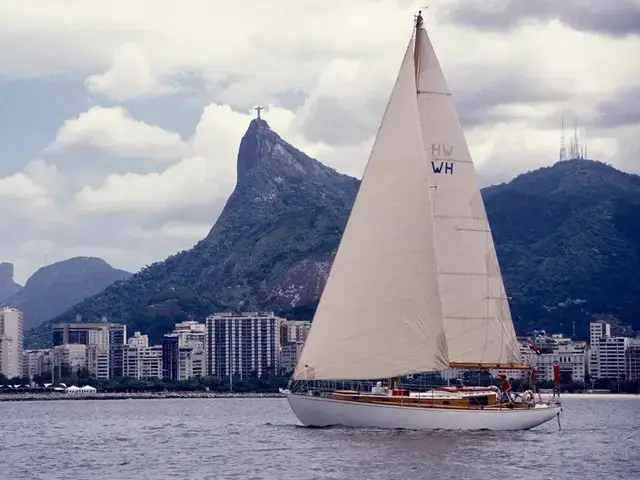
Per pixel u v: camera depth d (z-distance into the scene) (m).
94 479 100.75
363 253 121.56
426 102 124.81
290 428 157.38
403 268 120.75
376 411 121.44
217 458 114.06
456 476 95.44
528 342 137.38
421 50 125.12
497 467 100.50
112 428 194.12
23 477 103.69
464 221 125.00
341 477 94.94
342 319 121.69
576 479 96.25
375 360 120.75
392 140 121.81
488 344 125.44
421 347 120.25
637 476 99.06
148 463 113.44
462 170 125.44
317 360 122.38
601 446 123.38
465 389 127.31
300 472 97.88
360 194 122.25
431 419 121.25
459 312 124.44
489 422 123.19
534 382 130.25
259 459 109.38
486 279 125.56
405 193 121.25
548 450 114.25
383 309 120.75
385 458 104.19
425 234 120.88
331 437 118.69
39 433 180.50
